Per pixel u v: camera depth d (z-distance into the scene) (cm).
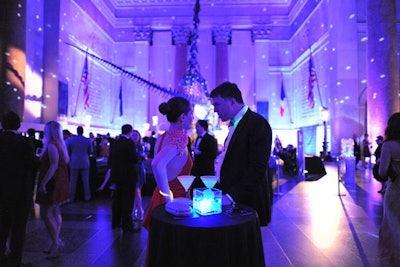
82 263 342
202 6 2277
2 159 296
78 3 1706
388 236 273
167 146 234
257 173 211
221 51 2233
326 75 1703
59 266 333
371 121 1142
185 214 192
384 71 1116
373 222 504
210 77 2261
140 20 2294
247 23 2262
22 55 999
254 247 185
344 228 472
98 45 2041
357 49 1532
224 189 229
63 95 1519
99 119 2073
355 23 1528
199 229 171
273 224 495
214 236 171
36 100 1395
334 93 1566
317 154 1805
